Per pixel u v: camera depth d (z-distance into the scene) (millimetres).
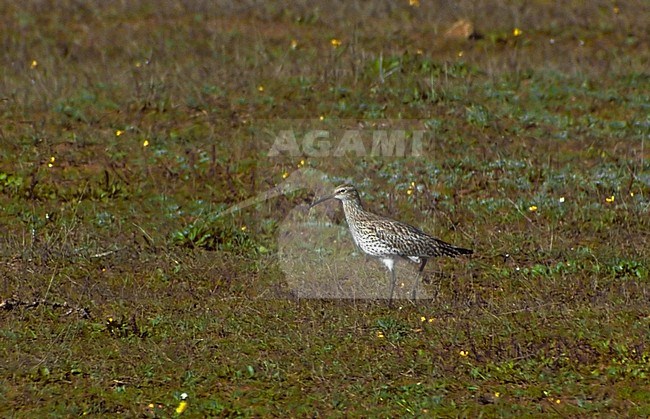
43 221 15477
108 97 20094
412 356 11336
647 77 21734
